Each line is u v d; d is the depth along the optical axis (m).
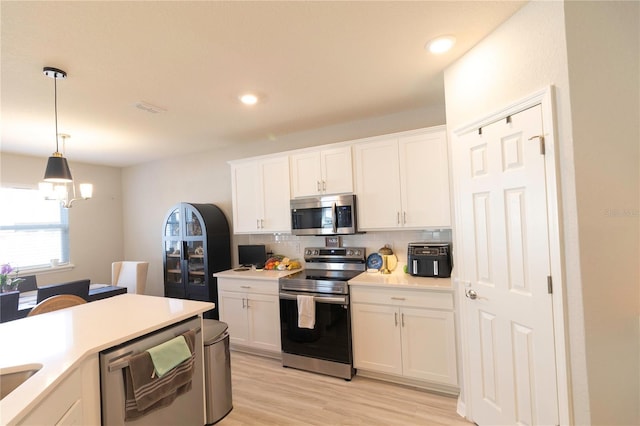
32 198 4.26
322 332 2.80
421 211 2.72
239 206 3.69
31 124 2.98
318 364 2.83
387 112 3.09
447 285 2.39
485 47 1.83
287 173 3.36
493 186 1.79
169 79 2.19
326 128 3.52
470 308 2.01
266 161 3.50
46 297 2.68
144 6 1.44
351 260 3.27
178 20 1.56
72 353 1.32
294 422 2.15
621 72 1.42
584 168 1.37
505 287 1.74
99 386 1.43
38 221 4.31
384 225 2.88
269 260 3.70
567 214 1.39
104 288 3.52
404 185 2.79
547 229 1.48
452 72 2.12
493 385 1.85
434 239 2.98
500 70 1.72
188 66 2.02
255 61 2.00
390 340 2.57
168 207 4.83
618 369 1.37
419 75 2.30
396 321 2.54
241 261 3.86
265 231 3.51
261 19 1.58
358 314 2.70
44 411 1.08
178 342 1.75
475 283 1.96
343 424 2.11
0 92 2.27
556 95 1.42
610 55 1.42
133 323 1.70
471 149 1.95
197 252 3.92
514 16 1.62
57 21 1.52
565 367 1.40
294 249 3.72
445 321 2.37
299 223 3.23
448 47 1.93
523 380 1.64
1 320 2.52
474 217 1.94
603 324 1.36
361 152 2.98
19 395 1.01
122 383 1.49
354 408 2.28
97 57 1.86
